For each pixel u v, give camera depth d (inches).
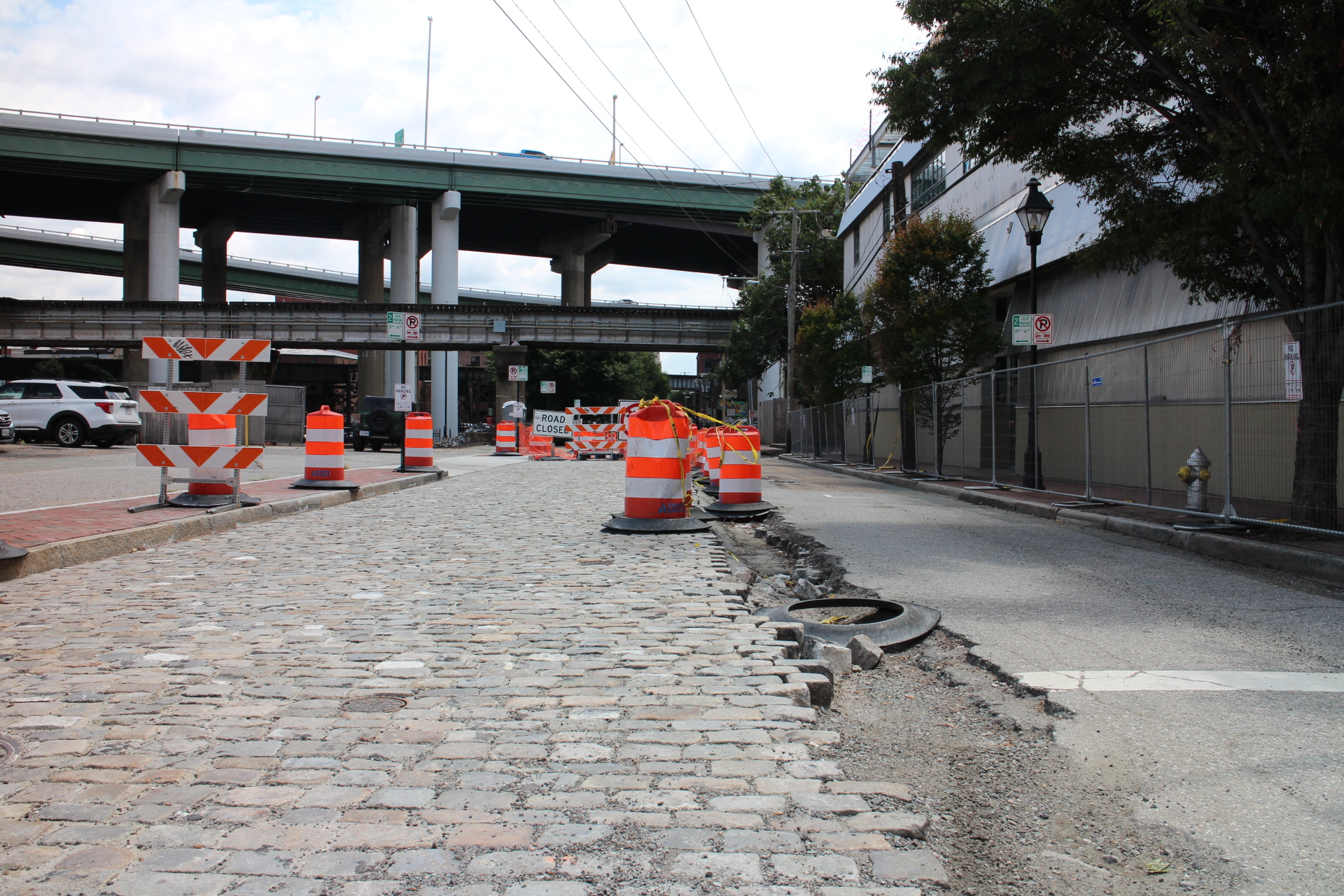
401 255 2974.9
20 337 2198.6
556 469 1000.2
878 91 503.8
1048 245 802.8
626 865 106.3
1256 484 414.9
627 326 2368.4
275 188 2773.1
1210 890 106.5
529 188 2871.6
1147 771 141.0
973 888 107.9
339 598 267.6
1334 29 337.7
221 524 421.7
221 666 193.0
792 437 1635.1
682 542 389.4
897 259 888.9
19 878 102.7
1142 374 500.7
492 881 102.6
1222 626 237.5
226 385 487.5
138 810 121.0
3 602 259.1
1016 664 200.1
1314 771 139.2
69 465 796.0
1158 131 472.1
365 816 119.4
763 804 123.4
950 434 816.3
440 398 2532.0
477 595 272.1
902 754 153.3
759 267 2691.9
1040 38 441.7
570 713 162.1
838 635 227.5
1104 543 406.3
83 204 3122.5
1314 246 381.7
